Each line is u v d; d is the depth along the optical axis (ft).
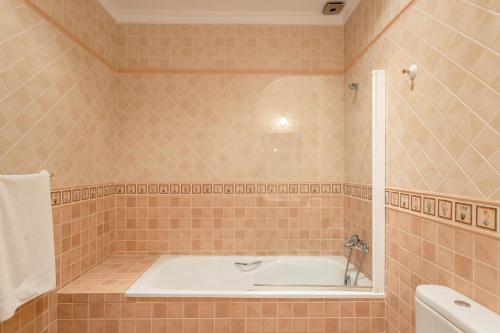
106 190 7.22
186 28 7.72
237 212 7.68
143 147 7.71
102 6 6.94
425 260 4.18
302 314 5.36
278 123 7.63
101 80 6.92
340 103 7.69
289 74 7.70
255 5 7.33
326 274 7.13
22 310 4.45
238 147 7.71
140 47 7.70
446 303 3.21
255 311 5.35
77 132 5.92
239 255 7.63
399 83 4.89
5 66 4.10
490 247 3.06
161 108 7.70
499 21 2.93
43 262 4.10
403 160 4.76
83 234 6.19
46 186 4.24
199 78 7.70
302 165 7.66
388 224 5.29
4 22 4.08
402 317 4.79
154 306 5.32
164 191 7.70
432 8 3.99
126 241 7.68
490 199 3.05
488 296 3.10
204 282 7.36
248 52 7.68
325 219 7.65
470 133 3.32
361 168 6.34
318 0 7.12
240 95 7.68
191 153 7.70
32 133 4.63
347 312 5.38
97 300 5.30
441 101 3.81
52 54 5.11
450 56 3.64
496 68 2.97
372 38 5.96
